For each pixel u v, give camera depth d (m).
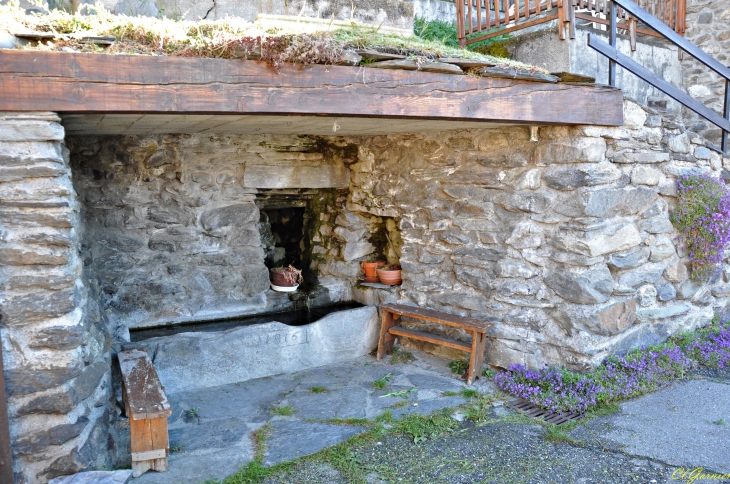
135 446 2.83
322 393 3.92
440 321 4.23
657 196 4.22
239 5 4.35
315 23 4.20
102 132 3.90
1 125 2.36
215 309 4.80
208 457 3.07
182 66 2.59
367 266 5.16
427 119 3.33
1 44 2.32
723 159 4.79
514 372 4.04
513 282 4.12
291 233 5.61
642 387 3.77
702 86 6.13
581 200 3.75
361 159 5.08
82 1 3.63
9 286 2.44
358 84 2.98
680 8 5.71
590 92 3.71
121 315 4.40
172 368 3.89
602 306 3.86
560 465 2.94
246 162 4.74
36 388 2.48
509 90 3.43
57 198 2.48
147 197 4.44
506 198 4.12
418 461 3.01
